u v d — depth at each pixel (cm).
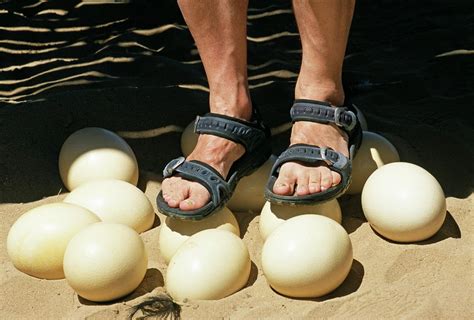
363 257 211
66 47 323
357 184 230
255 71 303
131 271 201
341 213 223
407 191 211
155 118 261
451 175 240
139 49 315
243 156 224
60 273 209
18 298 204
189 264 199
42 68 308
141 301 200
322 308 195
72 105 260
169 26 329
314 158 217
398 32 330
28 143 250
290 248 198
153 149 253
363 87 287
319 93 223
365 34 330
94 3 351
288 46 322
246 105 225
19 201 237
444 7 347
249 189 227
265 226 216
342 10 215
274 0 357
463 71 295
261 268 210
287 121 264
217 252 200
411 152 247
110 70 300
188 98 269
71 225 209
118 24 336
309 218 202
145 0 348
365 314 193
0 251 219
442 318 190
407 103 277
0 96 290
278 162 220
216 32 221
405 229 209
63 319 199
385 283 204
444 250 208
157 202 218
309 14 217
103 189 221
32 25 339
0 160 245
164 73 295
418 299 196
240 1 220
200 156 221
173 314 195
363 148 230
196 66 305
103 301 202
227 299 198
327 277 197
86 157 235
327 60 220
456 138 252
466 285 199
